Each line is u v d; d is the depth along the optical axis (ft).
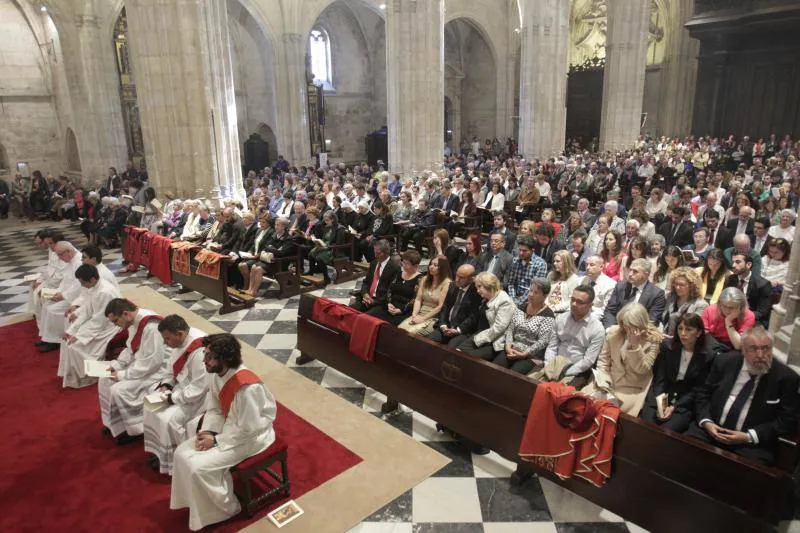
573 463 13.75
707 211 30.19
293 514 14.24
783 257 24.11
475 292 20.24
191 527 13.47
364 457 16.72
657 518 12.62
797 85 91.15
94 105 70.18
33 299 27.89
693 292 19.22
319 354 22.04
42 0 65.62
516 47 111.75
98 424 18.85
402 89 63.36
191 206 39.47
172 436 15.53
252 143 91.25
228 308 29.50
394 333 18.80
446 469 16.26
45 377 22.44
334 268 37.58
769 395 13.23
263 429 14.01
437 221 42.52
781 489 10.69
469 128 120.98
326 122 104.06
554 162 72.33
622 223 31.76
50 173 78.43
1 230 56.85
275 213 47.24
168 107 41.73
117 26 72.54
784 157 75.25
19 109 74.84
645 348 15.53
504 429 15.52
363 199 48.67
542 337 18.22
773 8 84.23
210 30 42.11
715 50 96.94
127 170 67.67
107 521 14.03
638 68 91.81
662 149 83.05
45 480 15.76
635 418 13.01
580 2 117.50
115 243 47.32
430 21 62.23
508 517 14.32
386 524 14.05
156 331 17.49
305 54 86.89
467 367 16.43
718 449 11.66
